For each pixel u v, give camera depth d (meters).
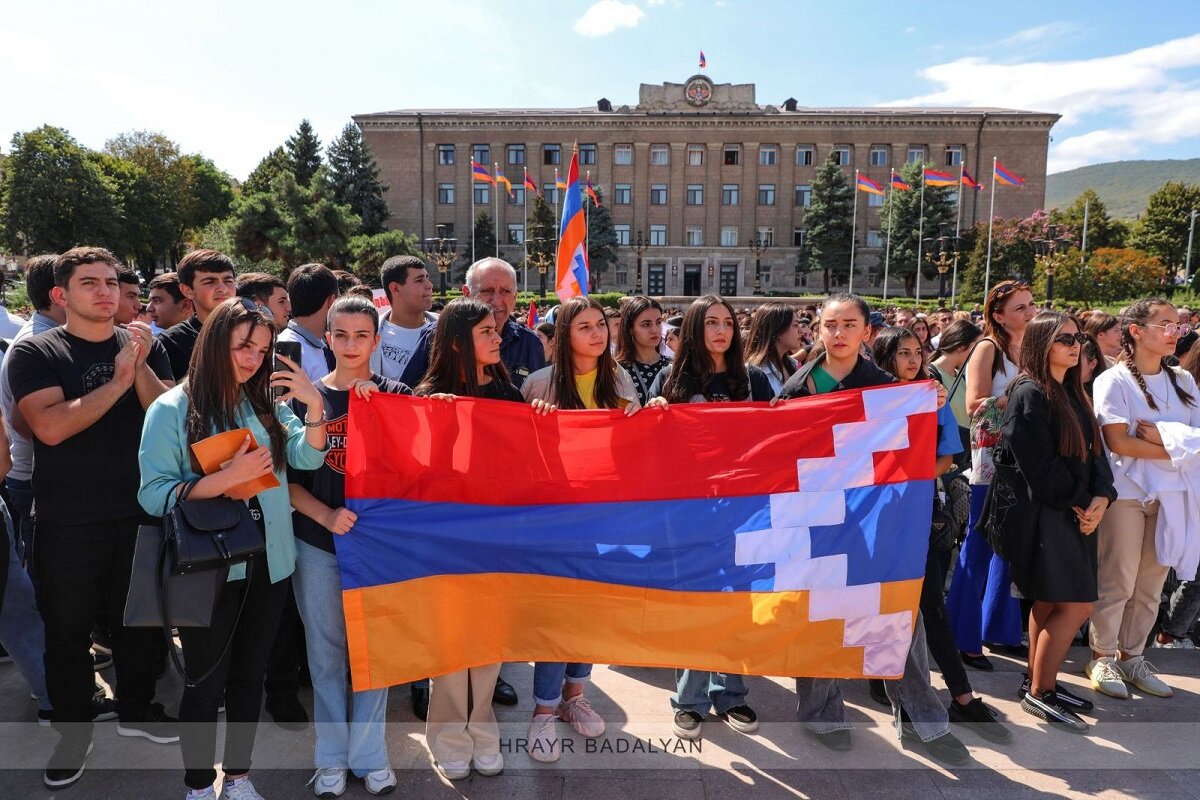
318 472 3.16
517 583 3.33
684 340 3.83
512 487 3.33
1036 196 53.69
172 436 2.76
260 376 2.96
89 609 3.20
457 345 3.34
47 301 4.03
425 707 3.79
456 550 3.25
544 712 3.36
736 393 3.81
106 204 44.56
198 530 2.59
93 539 3.16
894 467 3.37
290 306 4.41
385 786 3.05
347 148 51.25
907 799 3.04
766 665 3.36
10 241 43.59
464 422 3.26
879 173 54.59
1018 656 4.54
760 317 4.98
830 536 3.38
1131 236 69.50
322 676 3.11
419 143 55.62
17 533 4.03
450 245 55.75
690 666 3.35
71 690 3.14
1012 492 3.71
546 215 50.53
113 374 3.29
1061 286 38.56
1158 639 4.67
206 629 2.78
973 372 4.50
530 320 14.05
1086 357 4.34
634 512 3.38
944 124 53.53
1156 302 4.07
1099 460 3.63
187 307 5.12
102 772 3.24
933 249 48.03
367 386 3.09
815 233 50.88
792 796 3.06
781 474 3.40
